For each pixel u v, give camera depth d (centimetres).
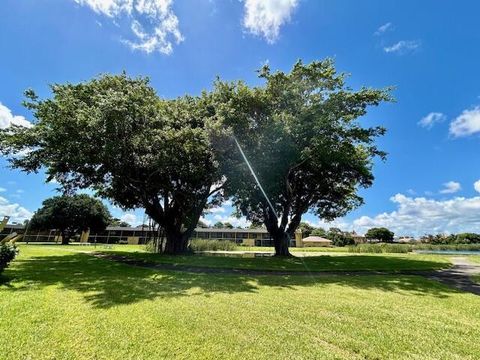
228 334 521
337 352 461
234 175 2145
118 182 2206
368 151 2438
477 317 664
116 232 6769
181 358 427
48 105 1692
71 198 5181
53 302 708
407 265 1744
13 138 1741
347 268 1566
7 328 524
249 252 3120
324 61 2033
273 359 431
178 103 2323
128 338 493
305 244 6812
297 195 2656
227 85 2242
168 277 1144
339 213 2981
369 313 675
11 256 1021
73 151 1673
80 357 425
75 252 2289
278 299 797
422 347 485
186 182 2242
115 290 863
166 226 2400
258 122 2158
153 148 1895
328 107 1942
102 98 1614
